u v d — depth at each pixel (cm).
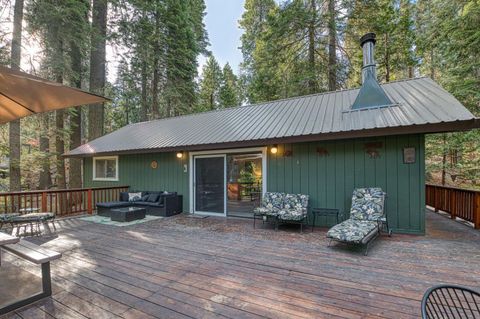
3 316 243
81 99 292
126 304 262
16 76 242
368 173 568
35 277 332
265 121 735
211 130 797
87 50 1098
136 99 1642
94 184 1063
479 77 850
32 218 555
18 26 859
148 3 1205
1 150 993
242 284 305
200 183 808
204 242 486
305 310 247
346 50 1159
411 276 322
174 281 315
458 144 1039
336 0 1073
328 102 763
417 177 523
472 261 371
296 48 1177
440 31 913
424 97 587
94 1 1104
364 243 404
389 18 1070
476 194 574
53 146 1226
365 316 235
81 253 425
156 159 902
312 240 495
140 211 724
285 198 625
